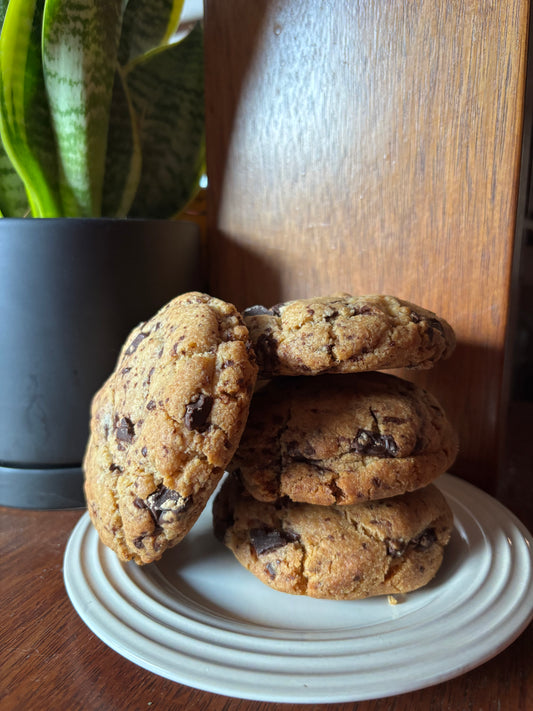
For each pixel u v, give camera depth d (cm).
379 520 19
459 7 23
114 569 19
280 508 20
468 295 25
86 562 19
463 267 25
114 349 25
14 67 23
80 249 24
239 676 14
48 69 23
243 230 31
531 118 24
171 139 31
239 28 28
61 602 19
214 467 17
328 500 18
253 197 30
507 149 23
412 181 25
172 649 15
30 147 25
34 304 24
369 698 13
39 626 18
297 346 18
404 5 24
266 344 18
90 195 27
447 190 24
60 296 24
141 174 30
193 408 16
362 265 27
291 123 28
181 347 17
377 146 26
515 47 22
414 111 24
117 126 27
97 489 19
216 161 31
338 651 15
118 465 19
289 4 27
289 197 29
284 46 27
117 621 16
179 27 35
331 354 18
